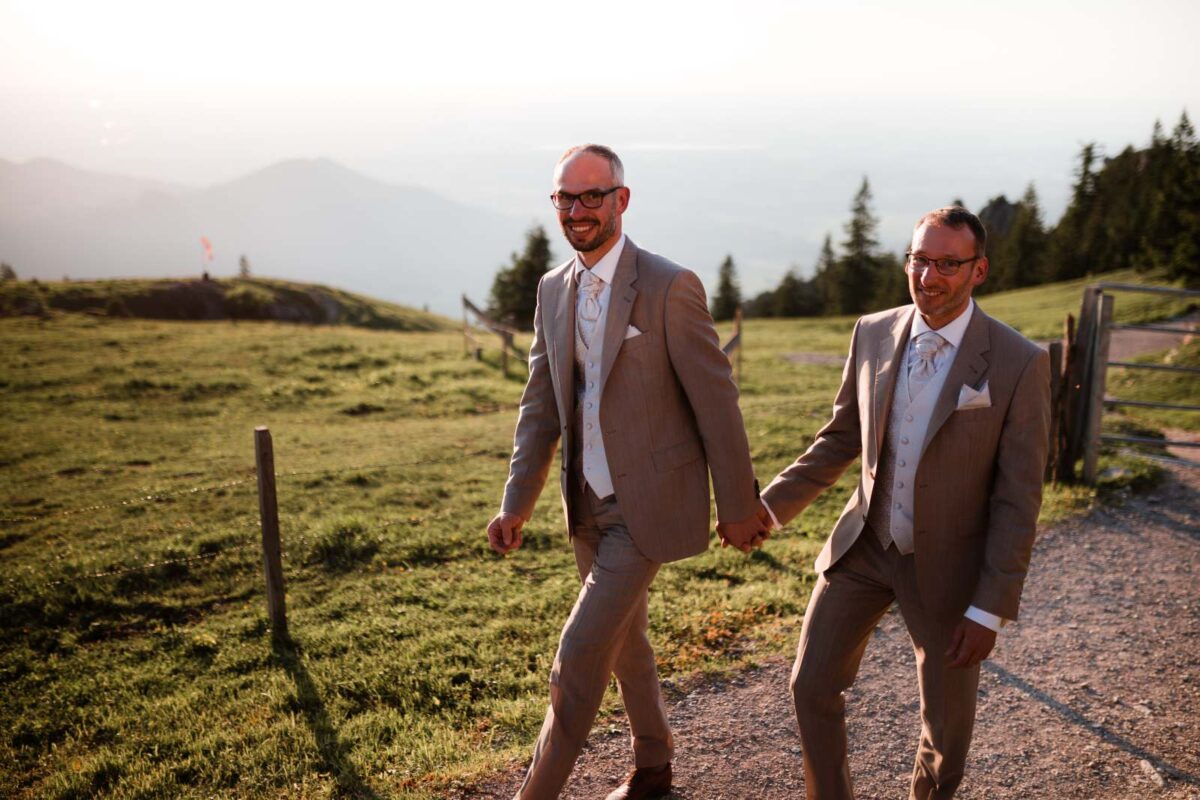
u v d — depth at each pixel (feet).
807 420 45.73
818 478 11.09
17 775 15.39
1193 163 178.50
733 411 10.31
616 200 10.01
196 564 25.41
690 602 20.27
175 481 37.40
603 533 10.88
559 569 24.53
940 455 9.53
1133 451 33.65
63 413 55.26
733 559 23.65
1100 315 27.99
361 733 15.15
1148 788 12.83
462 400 59.77
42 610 22.58
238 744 15.11
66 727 16.97
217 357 74.33
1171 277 162.50
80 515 32.09
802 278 310.24
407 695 16.78
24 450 44.62
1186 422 45.47
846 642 10.31
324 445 45.06
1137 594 20.34
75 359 73.51
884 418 10.00
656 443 10.30
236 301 209.05
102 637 21.58
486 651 18.58
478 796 12.52
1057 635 18.26
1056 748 13.96
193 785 13.94
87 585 23.75
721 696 15.51
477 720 15.44
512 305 224.94
